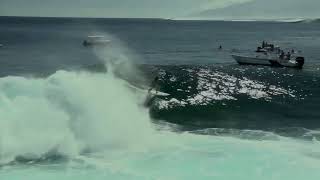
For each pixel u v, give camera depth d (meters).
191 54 97.94
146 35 192.25
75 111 21.88
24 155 19.02
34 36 167.88
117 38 161.12
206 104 34.38
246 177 16.92
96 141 20.98
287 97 39.22
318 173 17.41
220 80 50.44
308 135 24.14
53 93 22.45
